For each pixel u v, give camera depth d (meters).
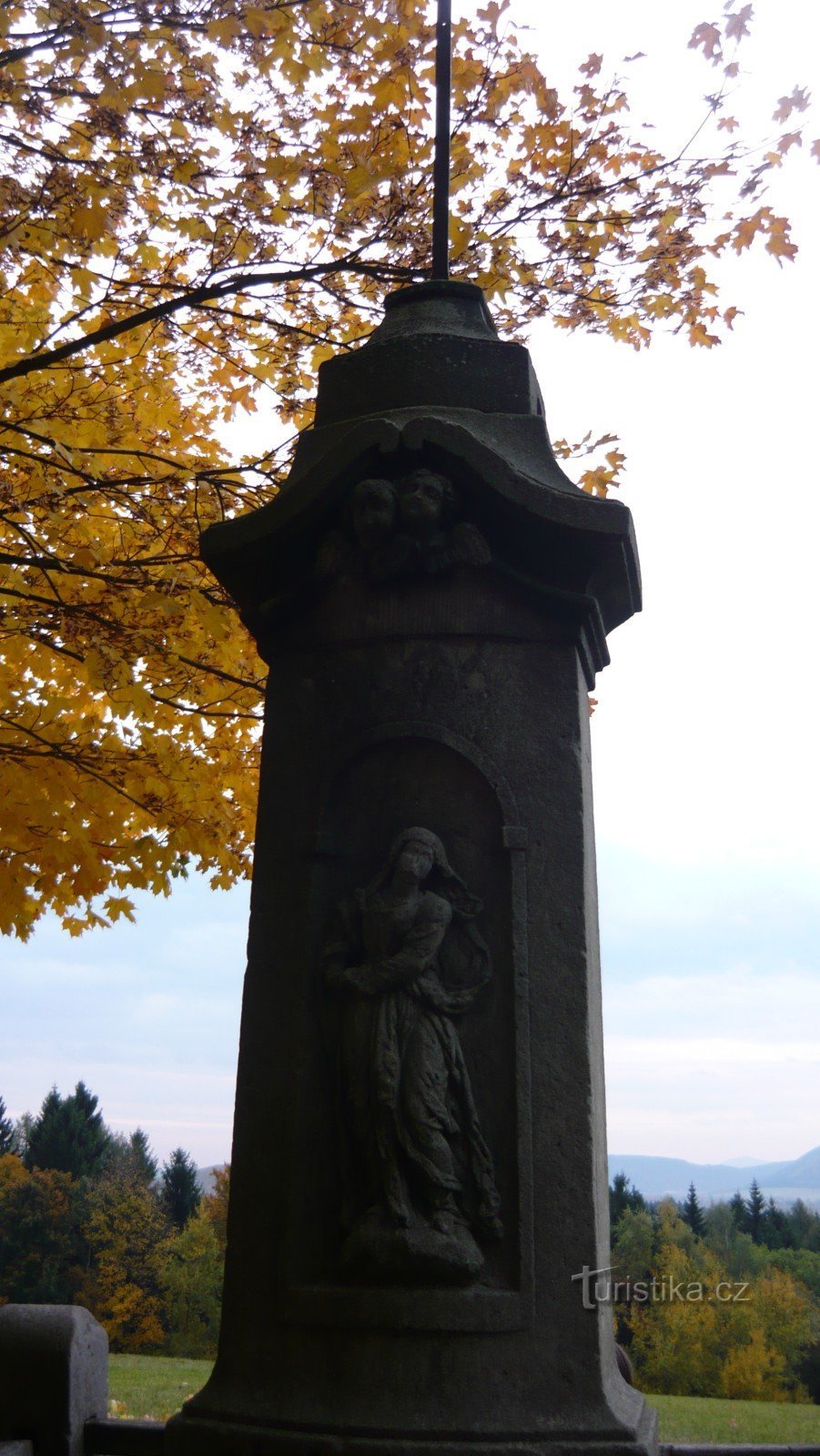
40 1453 3.90
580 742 4.02
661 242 6.59
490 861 3.93
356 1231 3.54
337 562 4.22
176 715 6.79
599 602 4.30
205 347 6.76
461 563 4.11
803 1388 18.59
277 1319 3.58
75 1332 4.05
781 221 6.50
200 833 6.27
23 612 6.22
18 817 5.82
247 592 4.48
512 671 4.10
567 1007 3.73
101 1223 40.62
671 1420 11.41
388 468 4.20
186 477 6.22
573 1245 3.50
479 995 3.77
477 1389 3.36
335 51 6.07
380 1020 3.71
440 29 5.29
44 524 6.18
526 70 6.21
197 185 6.09
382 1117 3.59
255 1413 3.46
